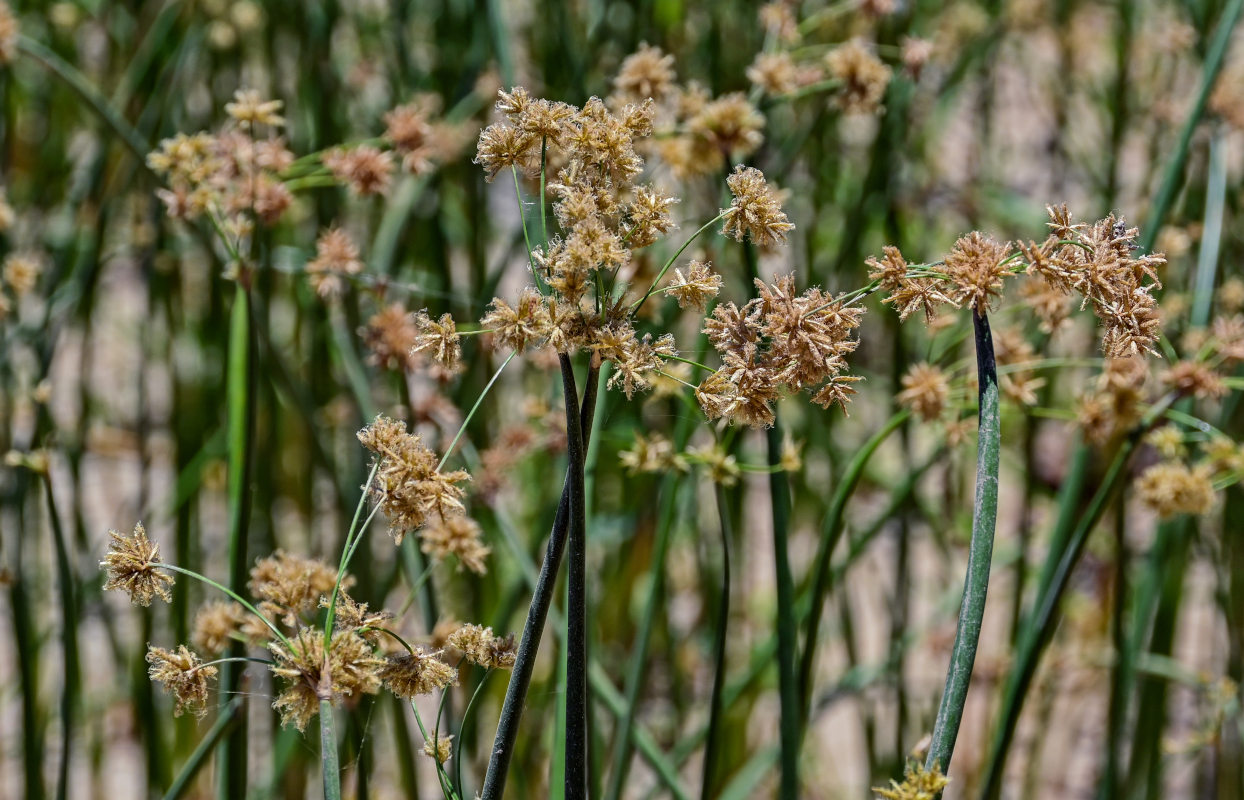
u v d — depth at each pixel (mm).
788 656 1037
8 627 1640
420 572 1119
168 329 1534
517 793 1291
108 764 1669
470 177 1533
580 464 906
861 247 1820
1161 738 1349
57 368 2125
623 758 1122
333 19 1618
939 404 1056
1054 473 1916
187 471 1385
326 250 1093
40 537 1536
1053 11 1959
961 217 1979
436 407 1112
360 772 1049
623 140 922
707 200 1575
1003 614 1822
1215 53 1146
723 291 1641
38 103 1950
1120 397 1077
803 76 1143
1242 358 1082
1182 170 1150
